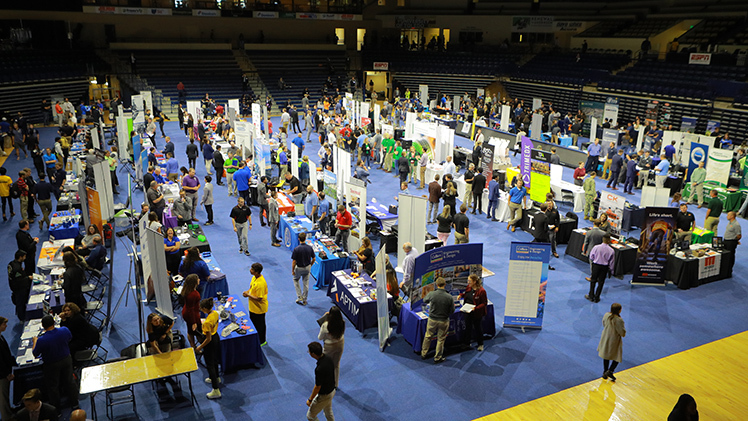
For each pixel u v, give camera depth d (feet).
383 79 151.94
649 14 123.95
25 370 26.37
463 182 62.28
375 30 154.20
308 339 33.68
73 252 32.48
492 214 57.52
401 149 67.46
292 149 61.87
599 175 77.56
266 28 143.84
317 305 38.09
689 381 30.25
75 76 113.09
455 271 34.47
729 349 33.60
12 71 101.76
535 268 34.40
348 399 28.04
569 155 81.87
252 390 28.68
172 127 108.27
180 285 35.65
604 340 29.37
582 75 117.29
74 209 49.26
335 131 86.69
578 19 131.34
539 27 130.41
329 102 119.34
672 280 42.63
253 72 135.33
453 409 27.40
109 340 32.83
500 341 34.04
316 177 56.54
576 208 59.52
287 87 134.10
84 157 60.18
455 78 137.28
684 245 43.62
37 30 118.93
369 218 52.03
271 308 37.40
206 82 127.65
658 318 37.35
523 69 129.08
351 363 31.27
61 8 112.37
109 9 116.88
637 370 31.24
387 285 35.60
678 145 71.41
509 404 27.89
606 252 37.86
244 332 29.84
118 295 38.78
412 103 118.11
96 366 25.98
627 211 53.52
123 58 124.26
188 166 76.02
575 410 27.55
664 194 51.90
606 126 93.56
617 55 119.75
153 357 26.96
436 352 31.30
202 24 135.33
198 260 35.63
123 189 65.16
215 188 66.95
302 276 37.47
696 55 104.12
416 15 145.59
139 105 84.84
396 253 47.88
